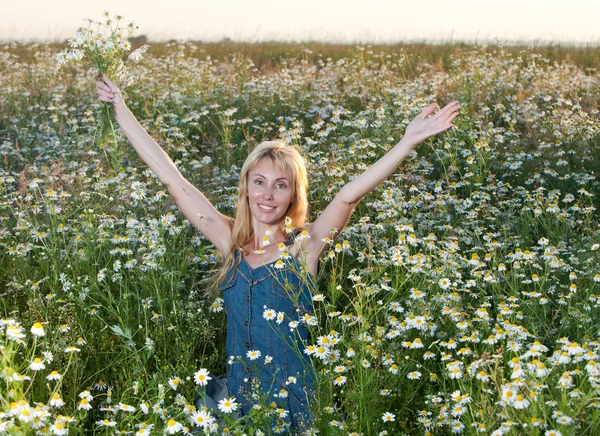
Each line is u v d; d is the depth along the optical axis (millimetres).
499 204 6496
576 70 13898
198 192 4297
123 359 3973
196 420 3053
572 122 8797
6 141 9297
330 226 4082
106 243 5203
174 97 10508
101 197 6227
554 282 4902
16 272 5180
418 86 11469
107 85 4523
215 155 8422
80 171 6672
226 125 8992
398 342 3799
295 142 7926
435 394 3506
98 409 3740
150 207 6047
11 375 2988
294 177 3998
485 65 13547
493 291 4535
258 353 3754
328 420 3318
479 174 7285
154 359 4215
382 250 5078
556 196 6504
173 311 4504
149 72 13039
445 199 6500
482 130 8500
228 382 3918
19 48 19484
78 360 3854
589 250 5301
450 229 5805
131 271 4996
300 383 3730
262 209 3953
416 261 4383
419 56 16797
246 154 8266
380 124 8312
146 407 3186
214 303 4430
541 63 15336
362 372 3449
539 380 3213
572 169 7727
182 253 5211
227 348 4000
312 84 12453
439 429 3336
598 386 2906
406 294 4375
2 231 5703
